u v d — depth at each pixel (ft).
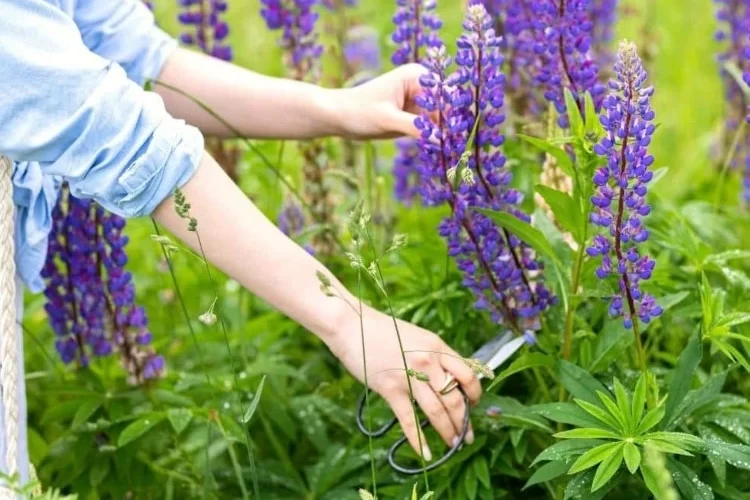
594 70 9.36
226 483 10.74
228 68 10.43
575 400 8.20
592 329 10.01
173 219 8.37
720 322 8.50
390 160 15.40
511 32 11.51
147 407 10.80
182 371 12.09
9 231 8.27
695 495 8.03
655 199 13.03
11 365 8.32
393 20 10.26
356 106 9.73
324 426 10.98
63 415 10.46
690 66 17.90
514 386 10.34
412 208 14.29
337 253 12.62
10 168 8.29
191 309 13.47
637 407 8.05
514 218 8.56
